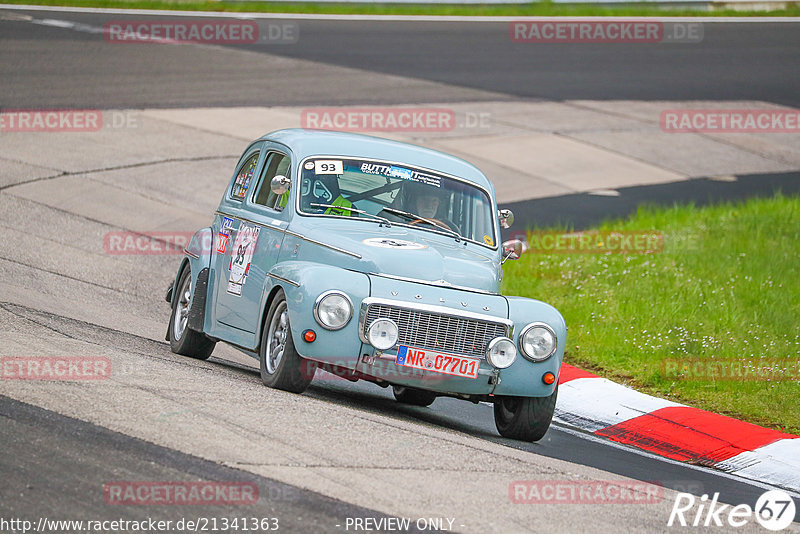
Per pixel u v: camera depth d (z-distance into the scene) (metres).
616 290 49.50
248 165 36.00
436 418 32.06
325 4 128.50
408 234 31.62
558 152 83.56
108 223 57.00
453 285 29.36
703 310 46.53
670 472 28.53
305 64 100.25
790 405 36.41
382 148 34.00
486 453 25.84
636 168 82.94
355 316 27.83
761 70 117.00
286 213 31.88
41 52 93.19
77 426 23.19
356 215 31.92
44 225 54.31
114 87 84.81
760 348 41.75
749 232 62.69
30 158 65.94
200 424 24.19
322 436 24.59
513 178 75.94
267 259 31.78
